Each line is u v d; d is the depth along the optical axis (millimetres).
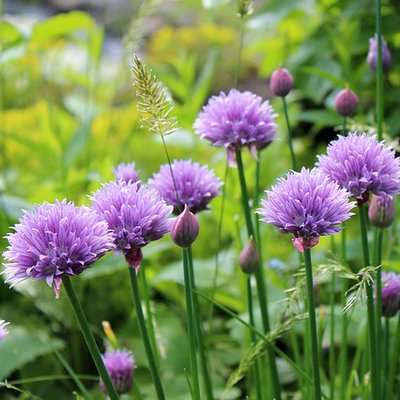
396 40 965
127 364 489
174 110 793
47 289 715
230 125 469
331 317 512
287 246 771
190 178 471
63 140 857
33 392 683
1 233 706
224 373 671
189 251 475
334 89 911
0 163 963
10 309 735
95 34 857
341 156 406
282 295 624
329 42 926
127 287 759
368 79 895
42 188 798
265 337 449
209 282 670
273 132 476
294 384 667
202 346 491
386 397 487
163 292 765
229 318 737
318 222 383
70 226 380
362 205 417
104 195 406
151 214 401
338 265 438
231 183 676
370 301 435
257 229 509
